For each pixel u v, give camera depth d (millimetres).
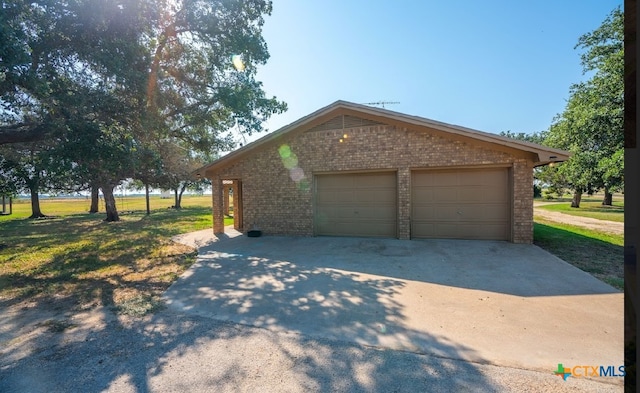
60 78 6316
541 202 31812
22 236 12789
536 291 4680
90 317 4137
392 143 9211
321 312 4094
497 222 8656
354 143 9625
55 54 6727
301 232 10367
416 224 9273
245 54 10359
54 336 3574
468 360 2852
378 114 9094
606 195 24891
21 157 11398
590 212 18547
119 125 7309
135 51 7258
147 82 7520
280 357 3002
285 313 4098
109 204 19812
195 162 20891
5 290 5395
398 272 5910
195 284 5531
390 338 3322
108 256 8336
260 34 10656
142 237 11969
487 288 4875
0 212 29781
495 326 3541
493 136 7992
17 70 5309
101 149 6312
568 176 19719
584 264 6176
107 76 7195
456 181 8930
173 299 4789
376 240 9219
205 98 11172
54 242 10992
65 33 6594
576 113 16484
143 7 7355
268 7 9977
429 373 2662
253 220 11031
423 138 8922
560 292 4609
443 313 3947
